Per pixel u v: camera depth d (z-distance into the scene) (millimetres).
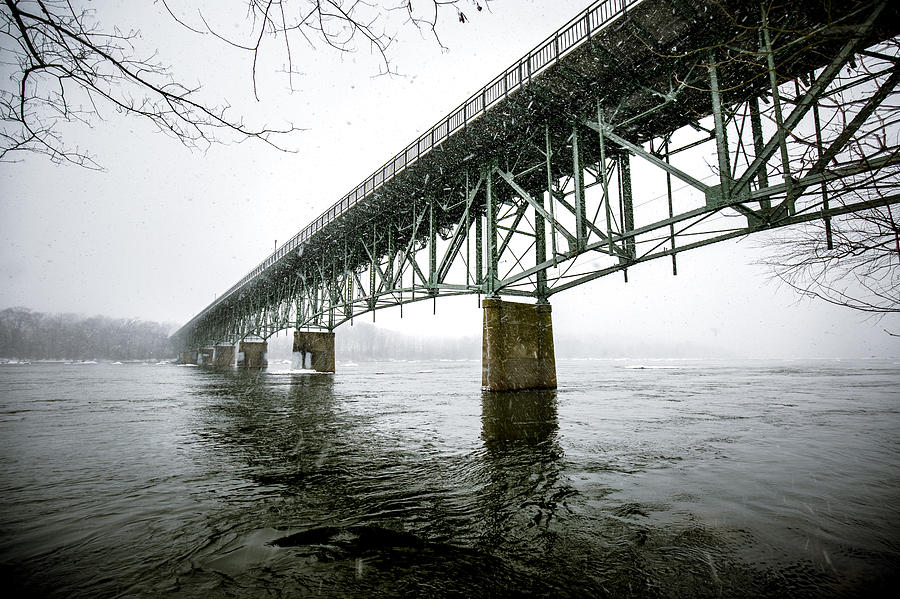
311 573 3107
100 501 4746
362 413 12102
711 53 9719
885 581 2865
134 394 19359
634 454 6664
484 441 7797
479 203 19234
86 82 2879
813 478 5277
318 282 33812
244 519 4184
